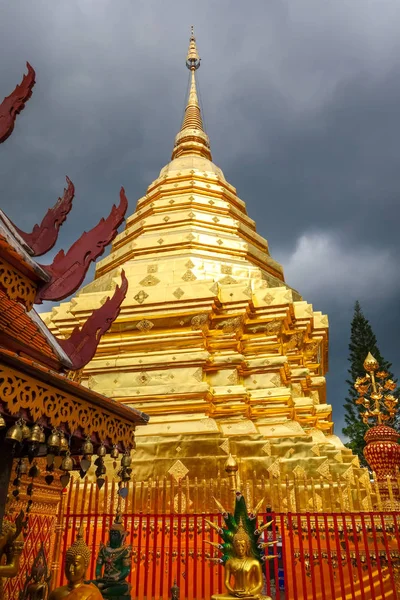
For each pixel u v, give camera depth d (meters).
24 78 6.26
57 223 6.67
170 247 20.77
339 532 10.52
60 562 9.56
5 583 7.15
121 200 6.78
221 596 7.33
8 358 3.95
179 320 16.86
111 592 7.30
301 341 18.92
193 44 38.56
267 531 10.59
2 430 4.75
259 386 16.67
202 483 11.38
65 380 4.56
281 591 12.20
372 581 9.17
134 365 16.22
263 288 18.88
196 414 14.88
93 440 5.22
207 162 28.25
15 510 7.47
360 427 39.34
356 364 42.34
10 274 4.48
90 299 17.62
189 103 34.16
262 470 12.74
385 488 13.14
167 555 10.53
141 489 11.43
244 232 23.17
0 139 6.05
